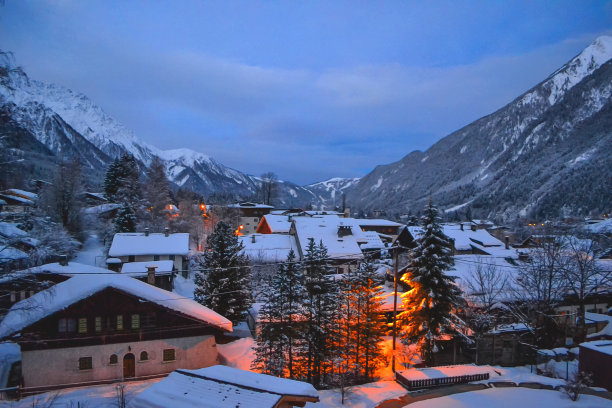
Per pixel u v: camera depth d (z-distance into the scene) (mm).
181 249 58938
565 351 33875
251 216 118188
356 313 32438
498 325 37812
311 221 73062
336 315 32500
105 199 85875
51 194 63375
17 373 29734
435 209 33094
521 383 27875
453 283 33344
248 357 33375
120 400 22969
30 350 26719
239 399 14117
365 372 32062
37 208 57812
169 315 29516
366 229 117188
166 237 60938
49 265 35562
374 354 32125
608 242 58969
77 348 27562
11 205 62750
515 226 141375
